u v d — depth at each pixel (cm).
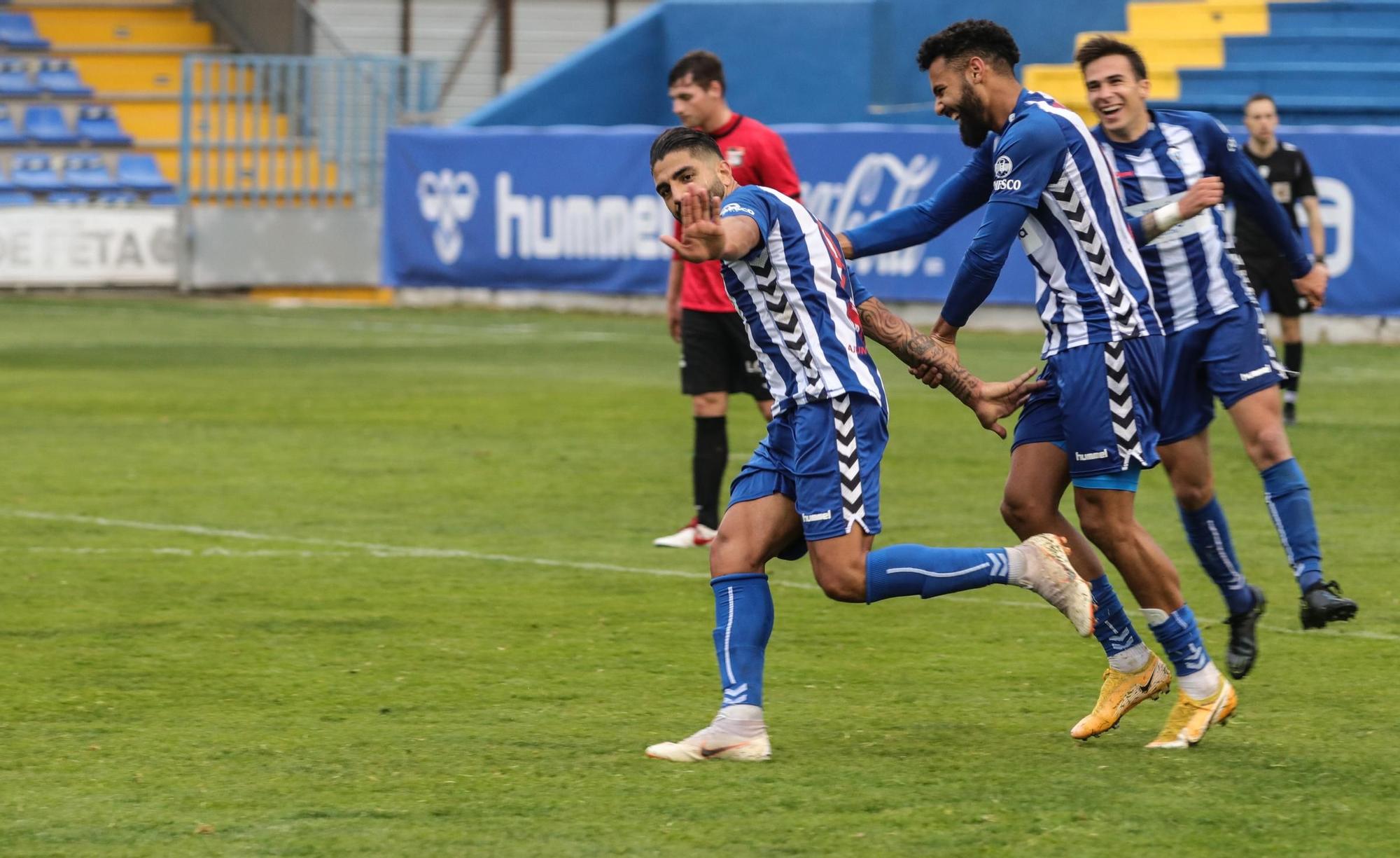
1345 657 1789
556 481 2986
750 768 1377
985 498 2791
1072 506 2792
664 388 4344
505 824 1230
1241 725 1523
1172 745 1435
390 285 6844
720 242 1285
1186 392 1672
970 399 1499
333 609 2011
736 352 2436
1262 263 3616
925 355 1482
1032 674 1717
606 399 4119
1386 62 6725
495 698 1617
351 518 2628
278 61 7356
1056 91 6719
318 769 1373
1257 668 1742
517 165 6612
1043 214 1482
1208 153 1711
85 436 3494
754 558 1414
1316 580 1662
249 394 4206
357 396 4175
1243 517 2631
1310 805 1276
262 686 1661
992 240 1463
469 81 9156
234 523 2580
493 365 4878
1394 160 5384
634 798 1291
